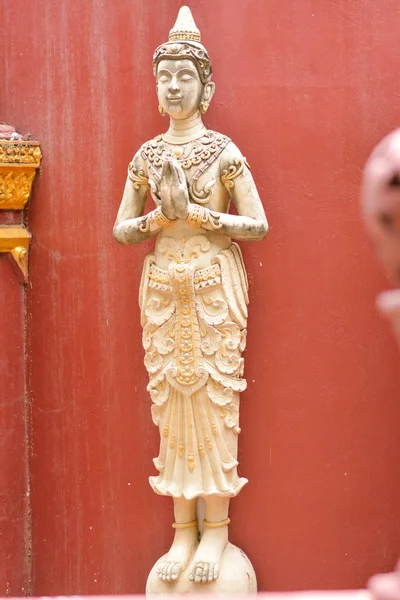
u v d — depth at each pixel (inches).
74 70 265.4
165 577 241.0
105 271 264.2
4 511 266.2
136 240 241.6
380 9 250.2
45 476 268.7
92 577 265.9
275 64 252.8
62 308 267.6
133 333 262.7
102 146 263.9
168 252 239.5
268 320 253.9
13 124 269.1
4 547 266.2
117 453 264.1
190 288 236.1
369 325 252.4
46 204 268.4
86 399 266.4
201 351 237.9
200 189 237.0
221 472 239.8
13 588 267.3
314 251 253.0
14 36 269.3
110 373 264.5
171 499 260.2
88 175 265.1
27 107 268.5
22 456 269.0
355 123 251.3
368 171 82.3
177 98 234.5
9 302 268.1
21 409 269.0
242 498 255.0
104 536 265.1
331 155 252.1
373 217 80.8
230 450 241.6
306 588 253.4
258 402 254.1
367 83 250.8
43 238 268.7
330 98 251.9
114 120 262.8
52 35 266.7
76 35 265.0
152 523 261.7
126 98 262.1
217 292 237.8
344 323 252.5
